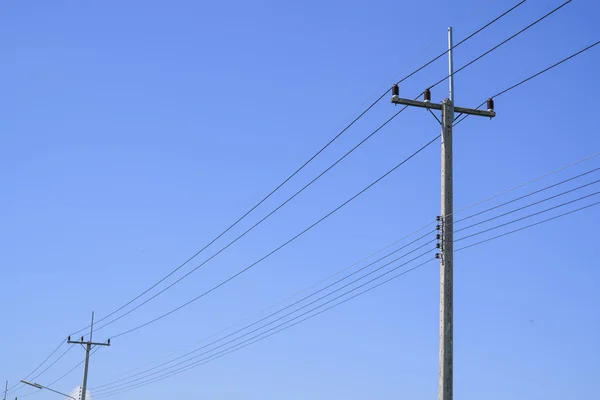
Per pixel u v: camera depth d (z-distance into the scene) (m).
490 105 26.34
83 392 63.62
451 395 23.52
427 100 25.97
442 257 24.48
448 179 25.19
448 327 23.95
